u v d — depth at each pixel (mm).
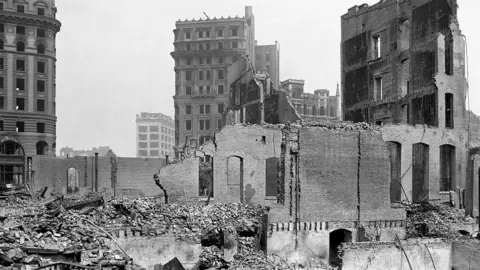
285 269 31859
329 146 37156
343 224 37031
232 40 102312
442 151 47125
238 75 76688
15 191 53469
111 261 27141
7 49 77250
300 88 106688
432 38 46281
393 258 32469
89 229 30594
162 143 176875
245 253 33562
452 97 46125
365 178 37906
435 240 33594
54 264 24797
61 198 42469
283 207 35562
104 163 63438
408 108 49156
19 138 76438
